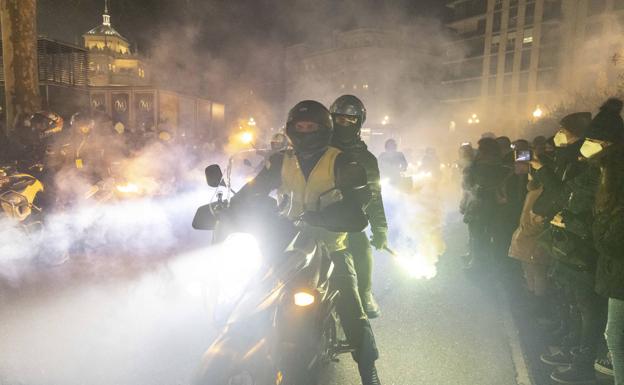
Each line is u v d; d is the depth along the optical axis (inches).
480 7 2923.2
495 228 310.2
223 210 120.3
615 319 132.0
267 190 141.0
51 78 721.0
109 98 765.3
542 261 235.6
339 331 149.0
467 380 170.7
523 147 283.7
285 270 114.0
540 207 188.1
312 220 124.1
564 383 166.4
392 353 191.6
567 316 204.1
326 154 134.0
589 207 157.9
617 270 127.4
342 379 169.6
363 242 164.9
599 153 132.3
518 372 175.5
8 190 265.1
